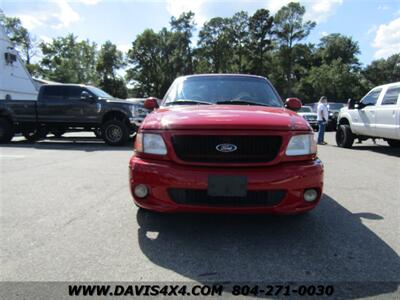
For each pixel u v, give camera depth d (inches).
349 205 172.1
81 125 454.6
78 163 296.2
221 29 2610.7
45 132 502.6
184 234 133.0
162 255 115.0
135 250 118.7
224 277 100.8
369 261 110.7
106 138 441.7
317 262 110.1
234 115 127.6
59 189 201.8
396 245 123.3
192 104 165.8
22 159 319.9
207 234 133.0
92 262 109.7
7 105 463.8
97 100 446.6
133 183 124.6
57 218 150.8
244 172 116.6
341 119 445.7
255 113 132.2
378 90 377.7
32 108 459.5
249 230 137.0
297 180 118.4
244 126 119.3
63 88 455.2
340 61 2372.0
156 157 123.7
